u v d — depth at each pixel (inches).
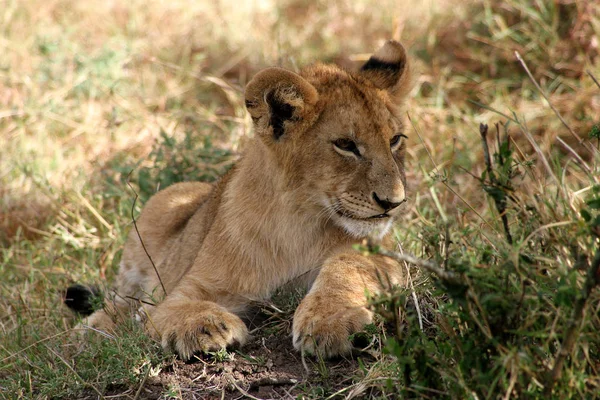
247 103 308.5
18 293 402.0
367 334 268.4
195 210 409.7
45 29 682.2
